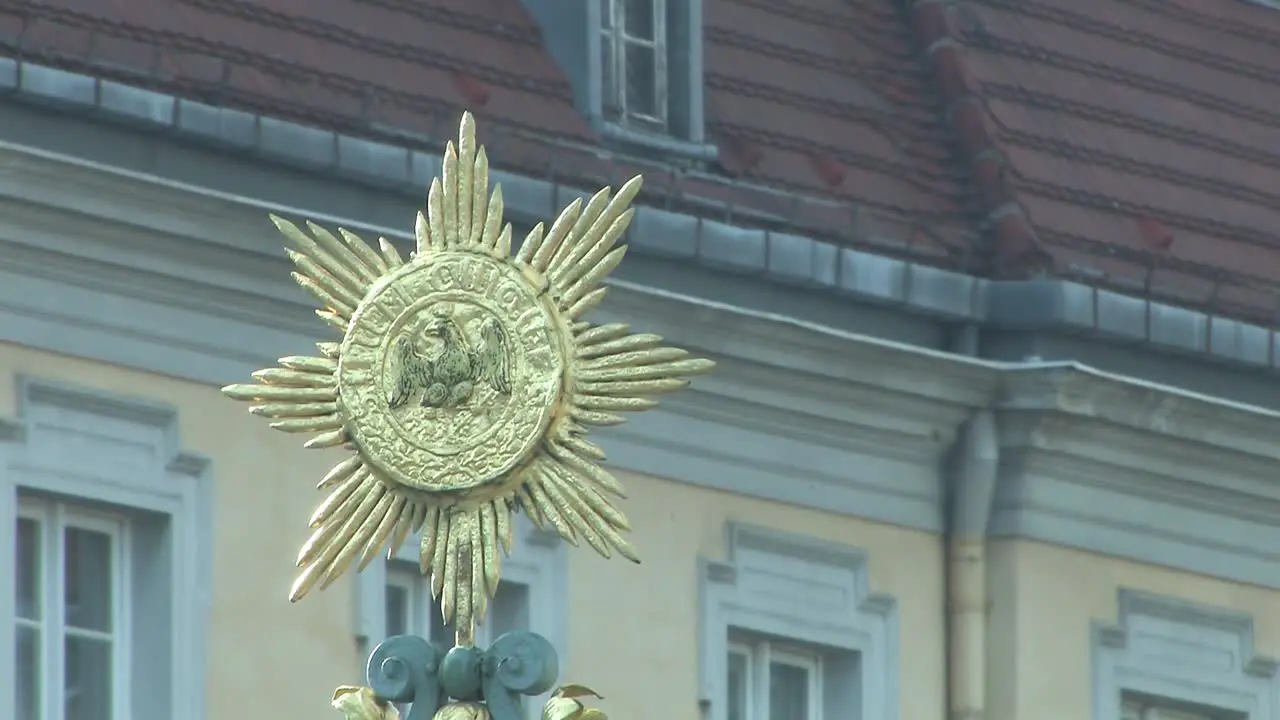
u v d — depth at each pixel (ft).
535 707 134.31
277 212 127.03
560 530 84.33
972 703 144.05
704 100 143.13
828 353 140.05
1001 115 151.64
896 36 152.97
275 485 127.24
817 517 140.97
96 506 124.47
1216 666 150.92
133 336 125.08
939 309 144.46
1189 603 150.10
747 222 140.87
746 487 139.03
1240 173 158.20
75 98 123.85
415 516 84.84
